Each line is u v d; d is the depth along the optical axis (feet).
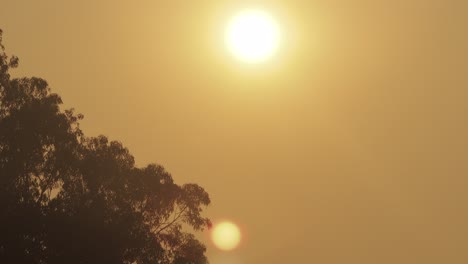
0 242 157.58
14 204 160.56
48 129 168.35
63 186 170.81
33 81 172.86
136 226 173.37
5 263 157.79
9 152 165.17
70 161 169.89
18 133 165.58
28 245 159.84
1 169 164.04
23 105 168.35
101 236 166.61
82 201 170.50
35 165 168.55
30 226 159.74
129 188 178.50
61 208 166.61
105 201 173.78
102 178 174.60
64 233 163.22
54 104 172.76
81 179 172.24
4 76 171.53
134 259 173.27
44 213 163.32
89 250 164.96
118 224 170.09
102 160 174.60
